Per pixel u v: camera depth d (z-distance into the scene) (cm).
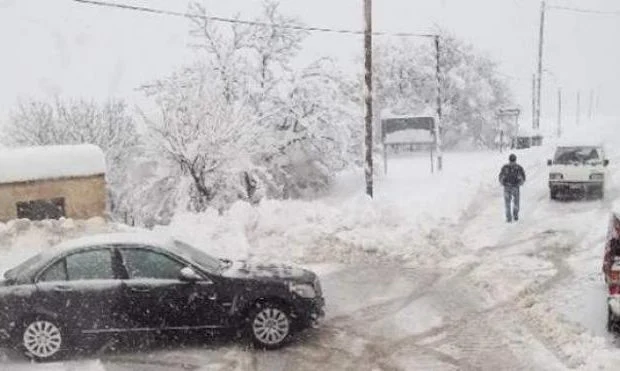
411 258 1445
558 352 903
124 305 920
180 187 2255
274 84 2827
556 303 1096
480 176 2620
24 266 953
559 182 2111
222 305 934
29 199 1820
